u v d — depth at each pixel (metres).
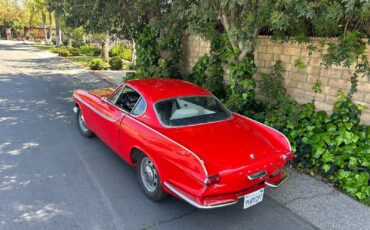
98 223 3.26
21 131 5.94
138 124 3.79
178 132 3.52
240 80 5.96
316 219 3.48
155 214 3.47
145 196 3.80
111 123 4.32
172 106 3.85
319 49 5.19
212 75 7.37
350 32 4.54
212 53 7.35
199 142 3.33
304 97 5.80
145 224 3.29
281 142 3.70
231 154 3.19
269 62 6.40
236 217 3.48
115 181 4.14
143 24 9.12
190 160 2.99
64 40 35.91
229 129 3.75
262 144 3.52
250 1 4.37
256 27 4.51
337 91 5.23
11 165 4.48
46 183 4.02
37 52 25.95
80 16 8.23
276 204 3.76
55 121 6.64
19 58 20.33
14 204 3.53
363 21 4.32
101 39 18.62
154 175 3.62
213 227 3.29
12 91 9.66
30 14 39.69
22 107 7.73
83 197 3.73
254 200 3.30
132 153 3.97
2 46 31.41
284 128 5.14
